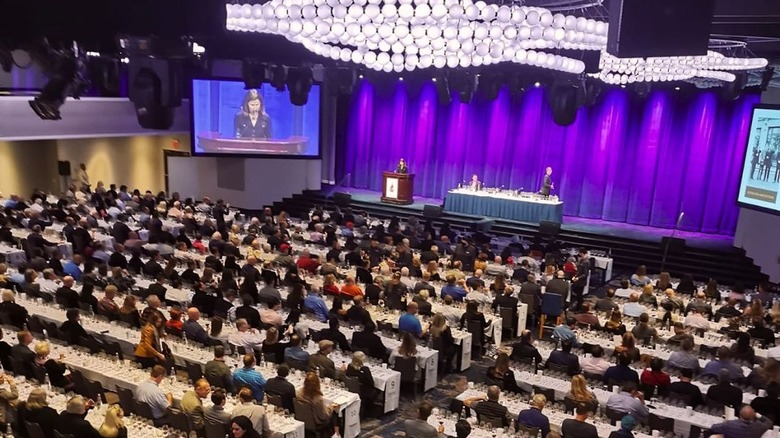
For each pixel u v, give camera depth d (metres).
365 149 30.16
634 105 25.28
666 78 14.12
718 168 24.08
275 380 9.02
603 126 25.77
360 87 29.80
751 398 9.88
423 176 29.19
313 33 7.58
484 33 7.53
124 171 29.48
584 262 17.77
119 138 29.06
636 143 25.45
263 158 26.25
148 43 6.23
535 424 8.15
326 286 13.88
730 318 13.35
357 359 10.20
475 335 13.08
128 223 20.30
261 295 13.13
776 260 19.58
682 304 14.04
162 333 10.23
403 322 12.06
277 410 8.73
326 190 29.66
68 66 7.70
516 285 16.11
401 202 26.69
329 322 11.52
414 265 16.53
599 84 16.83
